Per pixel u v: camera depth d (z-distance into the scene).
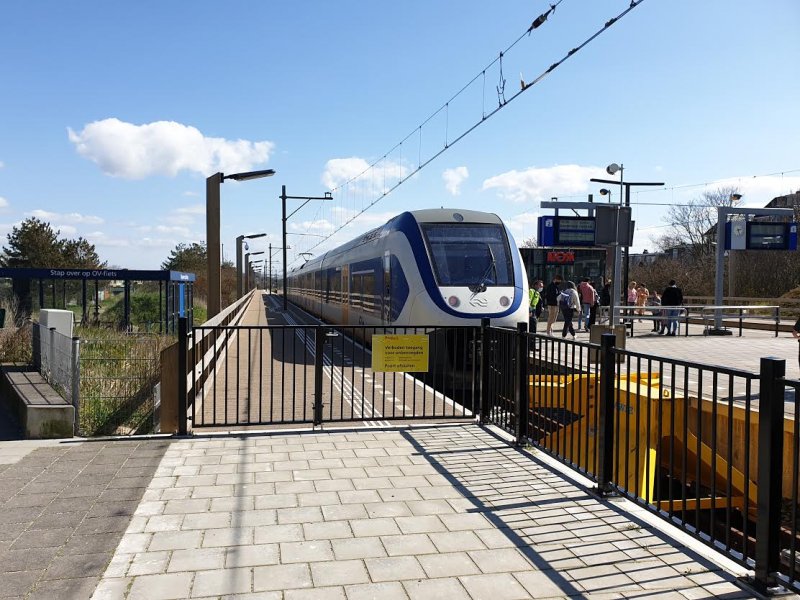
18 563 3.61
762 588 3.37
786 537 6.43
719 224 19.66
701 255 46.06
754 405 7.31
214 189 12.82
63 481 5.02
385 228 15.25
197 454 5.82
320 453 5.89
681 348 15.67
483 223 13.55
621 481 7.27
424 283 12.60
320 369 6.93
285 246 35.41
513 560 3.73
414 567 3.63
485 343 7.24
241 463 5.55
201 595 3.28
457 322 12.15
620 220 11.77
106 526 4.14
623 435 7.31
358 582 3.45
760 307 19.34
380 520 4.31
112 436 6.50
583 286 20.86
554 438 7.46
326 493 4.82
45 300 24.00
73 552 3.76
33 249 48.00
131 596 3.26
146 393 8.48
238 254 33.00
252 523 4.23
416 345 7.29
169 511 4.41
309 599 3.26
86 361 9.27
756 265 39.78
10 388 8.38
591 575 3.56
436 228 13.27
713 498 3.88
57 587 3.34
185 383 6.45
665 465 8.26
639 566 3.67
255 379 10.59
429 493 4.85
